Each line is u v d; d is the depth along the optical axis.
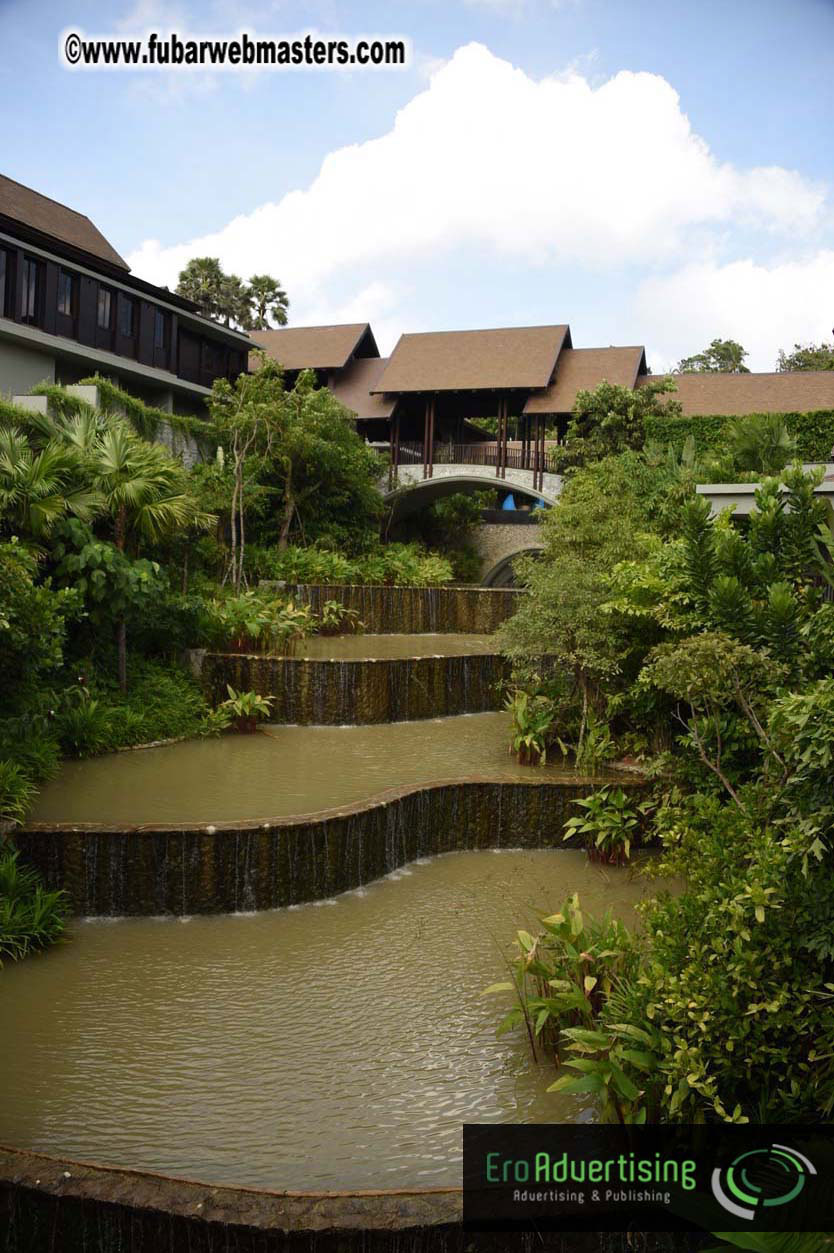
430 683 19.69
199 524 20.61
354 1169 6.47
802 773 6.61
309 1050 7.95
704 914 6.96
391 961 9.69
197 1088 7.37
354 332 43.38
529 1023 8.03
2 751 13.52
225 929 10.52
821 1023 6.18
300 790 13.76
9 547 12.26
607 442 34.66
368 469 35.72
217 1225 5.52
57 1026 8.25
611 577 15.33
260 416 29.73
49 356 27.86
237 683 18.69
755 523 12.48
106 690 16.91
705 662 9.75
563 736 16.58
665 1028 6.57
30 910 9.96
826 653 9.19
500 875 12.29
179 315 33.22
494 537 43.44
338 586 26.89
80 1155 6.57
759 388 38.19
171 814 12.38
